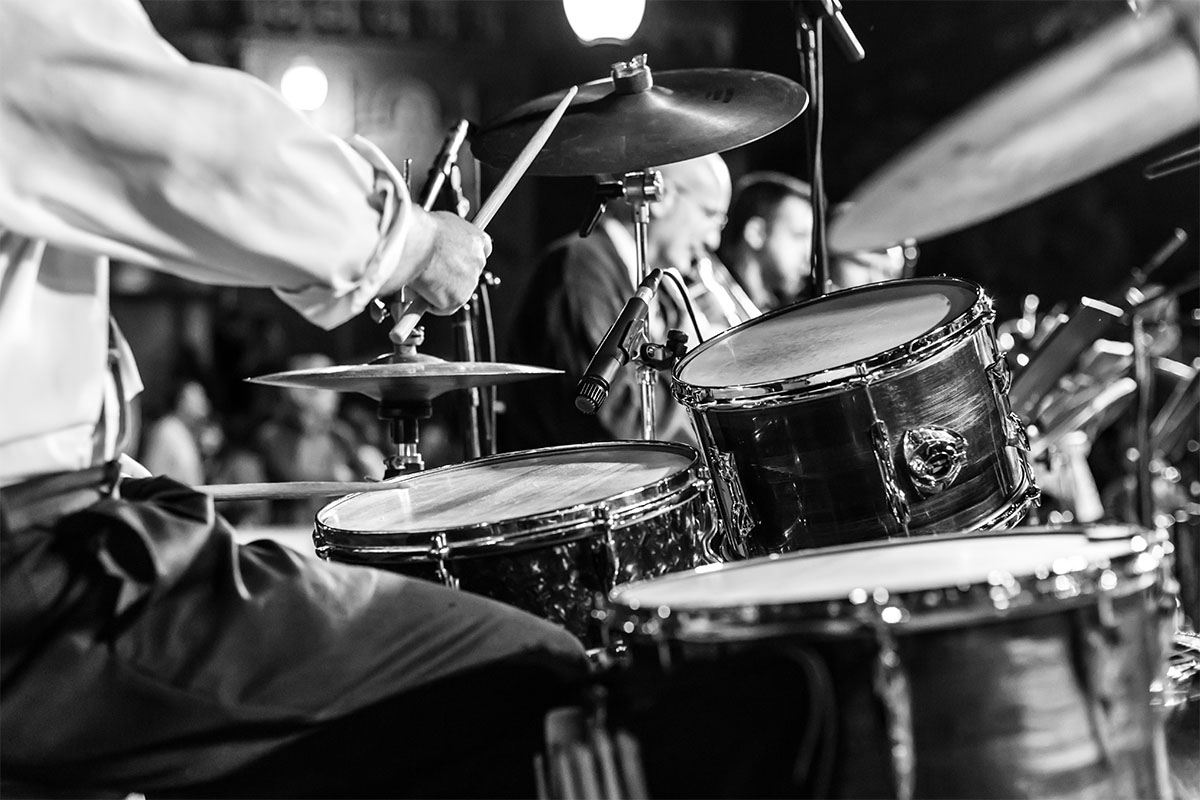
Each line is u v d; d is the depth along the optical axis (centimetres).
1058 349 334
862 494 184
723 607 118
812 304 230
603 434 328
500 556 171
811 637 116
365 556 177
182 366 984
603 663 148
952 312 193
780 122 241
